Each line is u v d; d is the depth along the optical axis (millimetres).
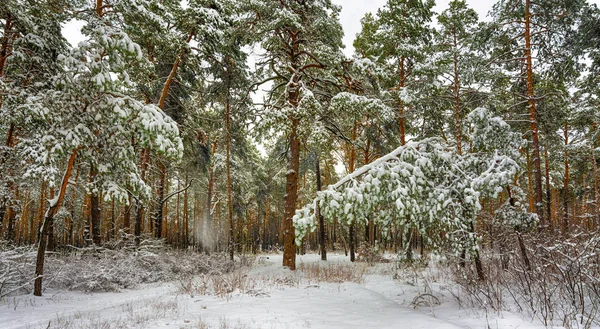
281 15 12383
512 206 8883
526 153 18797
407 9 15945
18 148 11562
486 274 7098
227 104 17359
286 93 13469
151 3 11375
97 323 5984
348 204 5645
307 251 33250
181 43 12531
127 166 8945
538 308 5730
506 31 12945
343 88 15023
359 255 18594
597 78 12781
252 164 25734
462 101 15562
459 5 15156
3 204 13516
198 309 7094
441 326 5449
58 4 10633
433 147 6938
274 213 45188
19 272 9281
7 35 11891
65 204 19312
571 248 6191
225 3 14312
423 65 13977
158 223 19234
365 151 19047
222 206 31984
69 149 7793
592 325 4848
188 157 19109
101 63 7398
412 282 10477
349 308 7238
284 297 8445
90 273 10688
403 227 8148
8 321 6473
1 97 10992
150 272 12859
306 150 17297
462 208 6469
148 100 15766
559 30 12016
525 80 13688
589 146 18875
